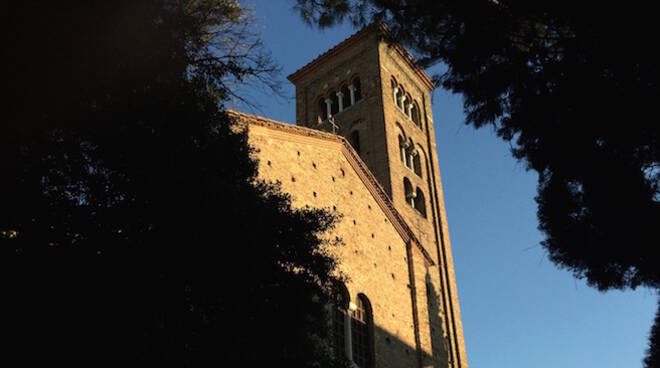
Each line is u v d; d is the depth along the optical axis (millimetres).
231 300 14172
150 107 13805
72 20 11914
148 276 12953
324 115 51156
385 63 49469
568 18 13781
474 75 15531
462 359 40562
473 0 14852
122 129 13445
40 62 11547
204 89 14836
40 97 11633
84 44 12133
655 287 15859
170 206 13508
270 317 14711
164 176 13703
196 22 13555
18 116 11430
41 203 12305
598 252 15914
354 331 28234
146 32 13062
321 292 16672
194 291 13773
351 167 32781
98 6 12258
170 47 13461
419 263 34062
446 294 42469
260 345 14398
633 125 13703
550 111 14750
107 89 12984
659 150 13953
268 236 15234
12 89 11242
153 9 13156
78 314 11867
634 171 14391
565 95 14297
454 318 41812
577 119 14383
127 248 12859
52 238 12328
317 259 16672
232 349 13922
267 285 15125
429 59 16328
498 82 15195
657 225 14586
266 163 28109
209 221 13758
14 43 11273
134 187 13352
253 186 16719
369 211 32625
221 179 15039
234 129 21938
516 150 16281
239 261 14070
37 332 11453
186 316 13648
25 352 11320
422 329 31781
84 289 12055
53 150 12438
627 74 13242
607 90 13578
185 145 14516
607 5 12758
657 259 15164
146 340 12797
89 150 13125
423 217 44969
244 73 14062
